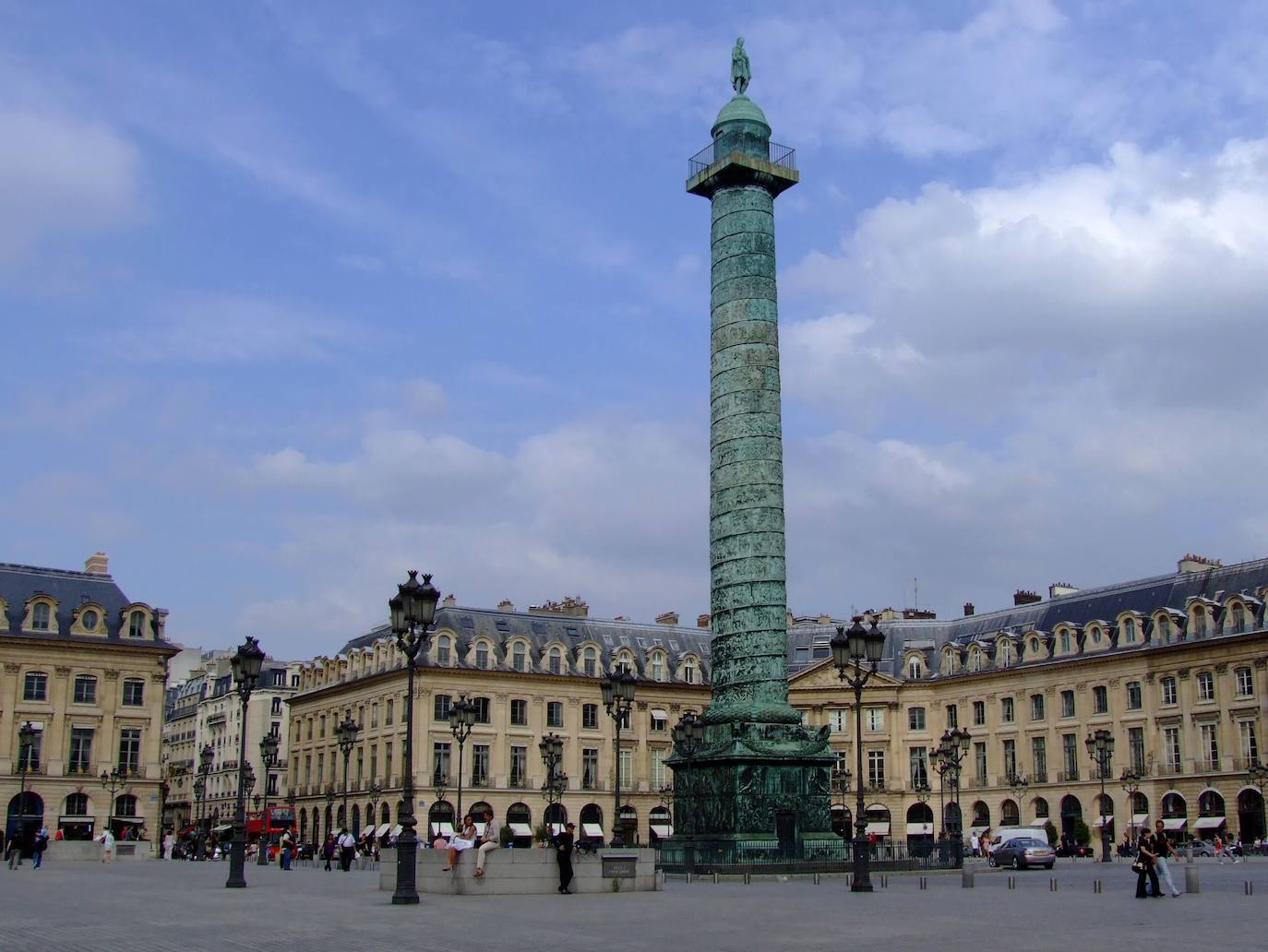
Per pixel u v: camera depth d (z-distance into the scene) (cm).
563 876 3102
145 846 6312
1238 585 7794
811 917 2419
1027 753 8681
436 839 4353
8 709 7688
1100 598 8675
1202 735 7650
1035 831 5606
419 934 2014
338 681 9669
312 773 9869
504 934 2023
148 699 8100
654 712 9300
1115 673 8188
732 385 5003
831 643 3684
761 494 4897
